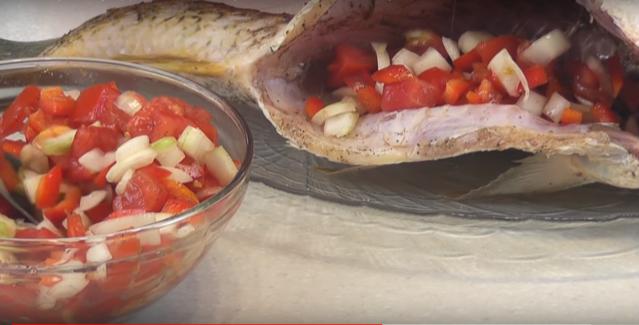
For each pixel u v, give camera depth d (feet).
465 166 1.89
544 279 1.67
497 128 1.73
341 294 1.60
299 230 1.76
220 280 1.61
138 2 2.22
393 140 1.79
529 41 1.83
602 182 1.81
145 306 1.47
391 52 1.89
